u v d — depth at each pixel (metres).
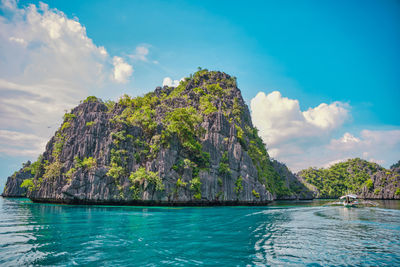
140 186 64.06
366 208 65.19
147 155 70.81
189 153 76.50
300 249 21.20
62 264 16.69
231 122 93.62
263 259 18.30
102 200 62.75
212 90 124.50
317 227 32.66
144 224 32.53
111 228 29.30
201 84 136.12
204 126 85.06
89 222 33.69
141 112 87.75
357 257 19.12
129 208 55.91
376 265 17.39
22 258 17.80
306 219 40.94
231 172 78.25
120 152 69.12
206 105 98.31
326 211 55.78
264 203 83.75
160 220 36.66
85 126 77.12
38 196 71.12
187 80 151.62
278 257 18.86
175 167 69.69
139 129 75.88
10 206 60.66
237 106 119.00
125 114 81.81
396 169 177.00
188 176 69.38
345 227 32.69
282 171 172.00
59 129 88.19
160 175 65.50
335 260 18.34
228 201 74.00
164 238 24.45
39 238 23.84
